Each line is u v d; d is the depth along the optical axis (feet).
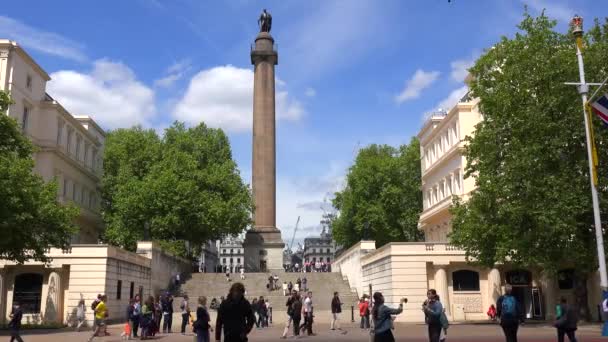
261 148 293.43
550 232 117.39
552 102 123.24
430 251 165.78
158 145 273.54
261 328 140.56
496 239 133.69
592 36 134.72
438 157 251.80
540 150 123.65
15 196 124.36
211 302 183.11
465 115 216.54
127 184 248.32
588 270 124.06
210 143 289.74
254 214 288.92
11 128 136.36
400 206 312.50
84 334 119.65
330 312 186.09
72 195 248.32
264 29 314.14
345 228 328.90
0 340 102.73
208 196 250.78
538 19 139.23
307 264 323.37
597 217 90.12
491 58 141.49
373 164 319.68
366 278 200.34
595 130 118.93
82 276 152.35
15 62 203.31
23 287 155.12
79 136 258.78
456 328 123.95
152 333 112.98
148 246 195.72
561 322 66.95
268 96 299.17
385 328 52.06
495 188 129.59
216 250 629.51
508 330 63.31
